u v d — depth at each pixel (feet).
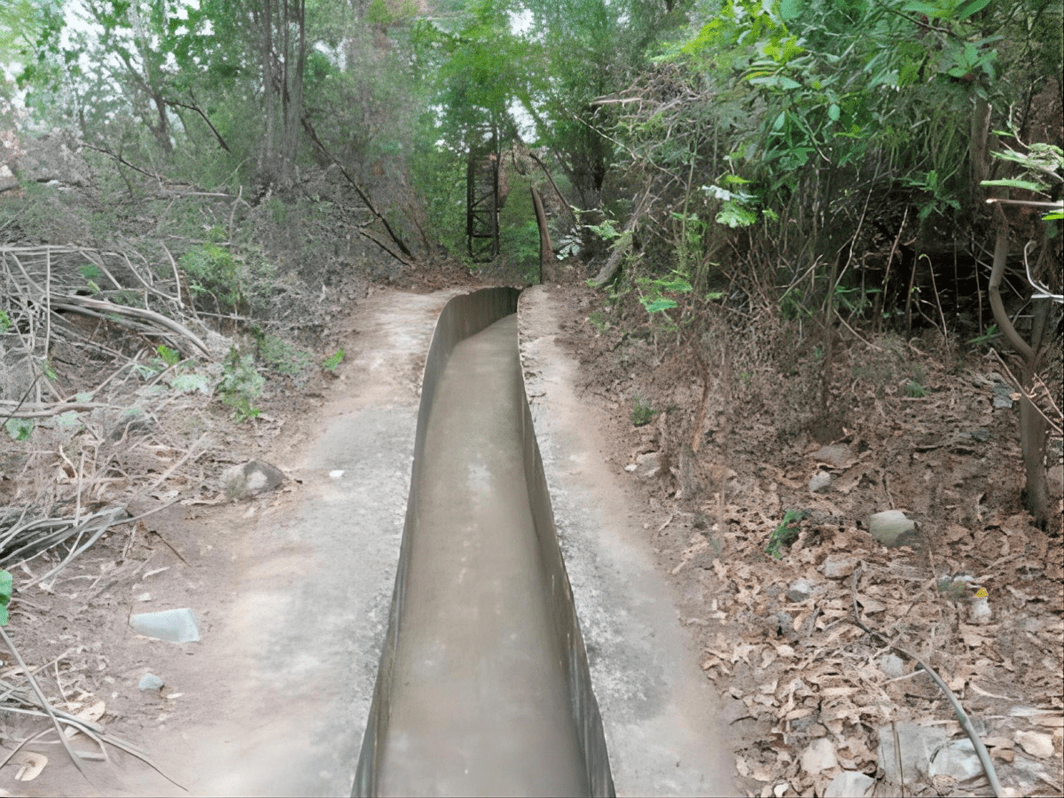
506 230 75.31
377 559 16.75
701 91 19.42
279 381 26.68
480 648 17.83
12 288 22.95
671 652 13.57
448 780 13.85
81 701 11.95
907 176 17.62
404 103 55.36
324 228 42.70
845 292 20.61
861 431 18.65
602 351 30.12
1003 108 12.22
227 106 41.24
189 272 28.73
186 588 15.31
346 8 49.52
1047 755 9.83
